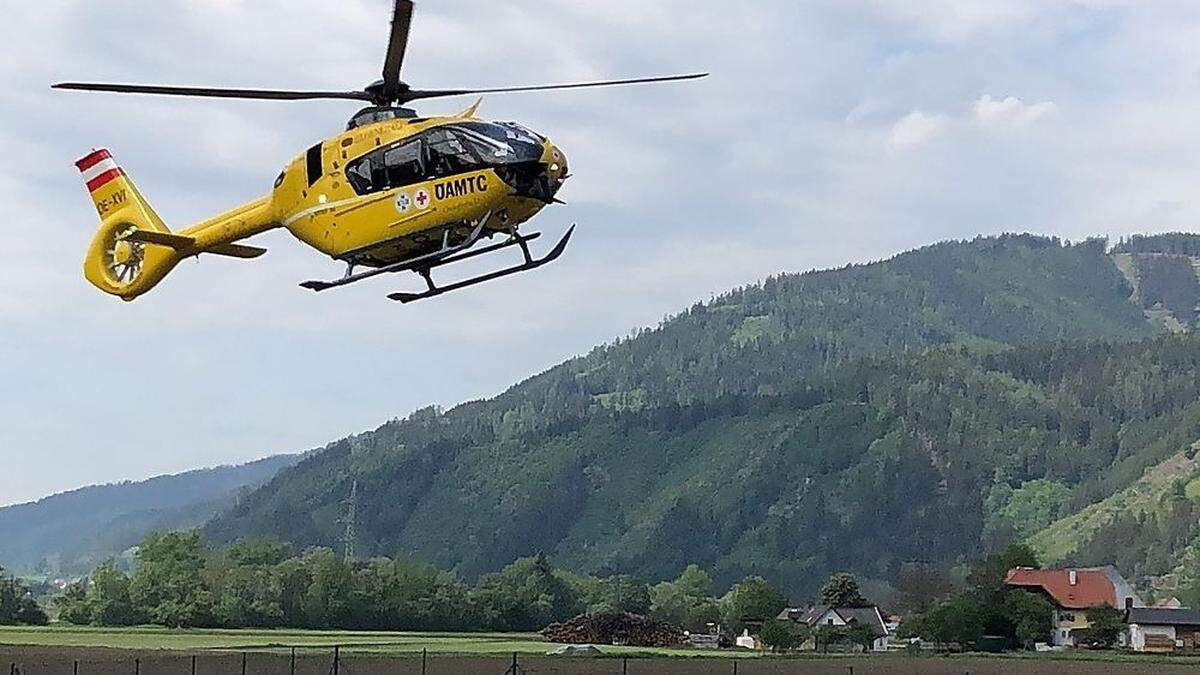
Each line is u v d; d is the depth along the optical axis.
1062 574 116.06
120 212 32.03
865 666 70.44
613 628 99.56
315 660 64.19
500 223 25.66
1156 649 104.50
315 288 26.89
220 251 29.80
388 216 25.97
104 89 23.64
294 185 27.45
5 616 119.31
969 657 85.62
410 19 23.95
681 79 23.80
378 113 26.56
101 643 82.25
